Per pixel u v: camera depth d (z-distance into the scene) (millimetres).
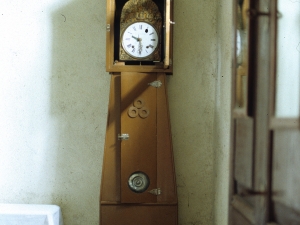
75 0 3125
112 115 2842
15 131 3129
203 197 3043
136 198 2789
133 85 2803
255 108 1519
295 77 1690
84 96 3105
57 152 3111
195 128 3049
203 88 3053
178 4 3076
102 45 3109
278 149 1327
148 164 2799
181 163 3047
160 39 2816
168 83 3057
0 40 3131
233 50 1725
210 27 3064
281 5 1726
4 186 3131
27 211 2854
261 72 1471
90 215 3098
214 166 2984
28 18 3131
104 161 2836
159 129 2805
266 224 1368
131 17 2834
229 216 1708
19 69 3129
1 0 3133
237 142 1695
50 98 3119
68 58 3115
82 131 3105
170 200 2789
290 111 1627
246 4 1736
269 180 1365
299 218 1205
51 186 3111
